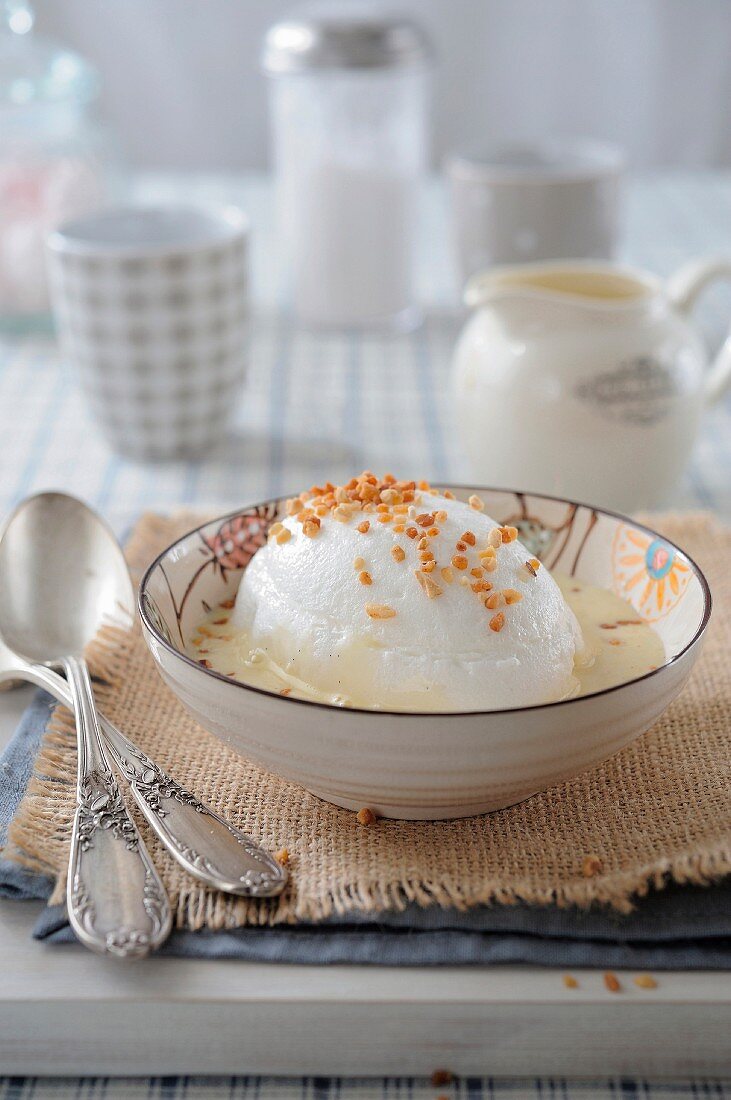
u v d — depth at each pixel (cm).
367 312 85
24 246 82
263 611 46
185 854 43
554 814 45
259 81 146
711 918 42
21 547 53
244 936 42
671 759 47
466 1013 40
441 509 46
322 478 68
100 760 46
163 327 67
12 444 72
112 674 50
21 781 47
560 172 80
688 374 61
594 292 64
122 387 68
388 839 44
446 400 77
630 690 41
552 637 45
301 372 80
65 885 42
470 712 39
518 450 61
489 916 42
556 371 60
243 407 76
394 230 84
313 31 81
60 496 54
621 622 48
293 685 45
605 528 50
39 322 85
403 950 41
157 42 144
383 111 82
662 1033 40
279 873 42
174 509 61
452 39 144
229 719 42
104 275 66
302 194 83
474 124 149
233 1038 41
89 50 144
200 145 150
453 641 44
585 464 61
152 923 40
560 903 42
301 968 41
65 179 82
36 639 52
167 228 74
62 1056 41
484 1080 41
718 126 148
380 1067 41
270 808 45
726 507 65
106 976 41
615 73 146
